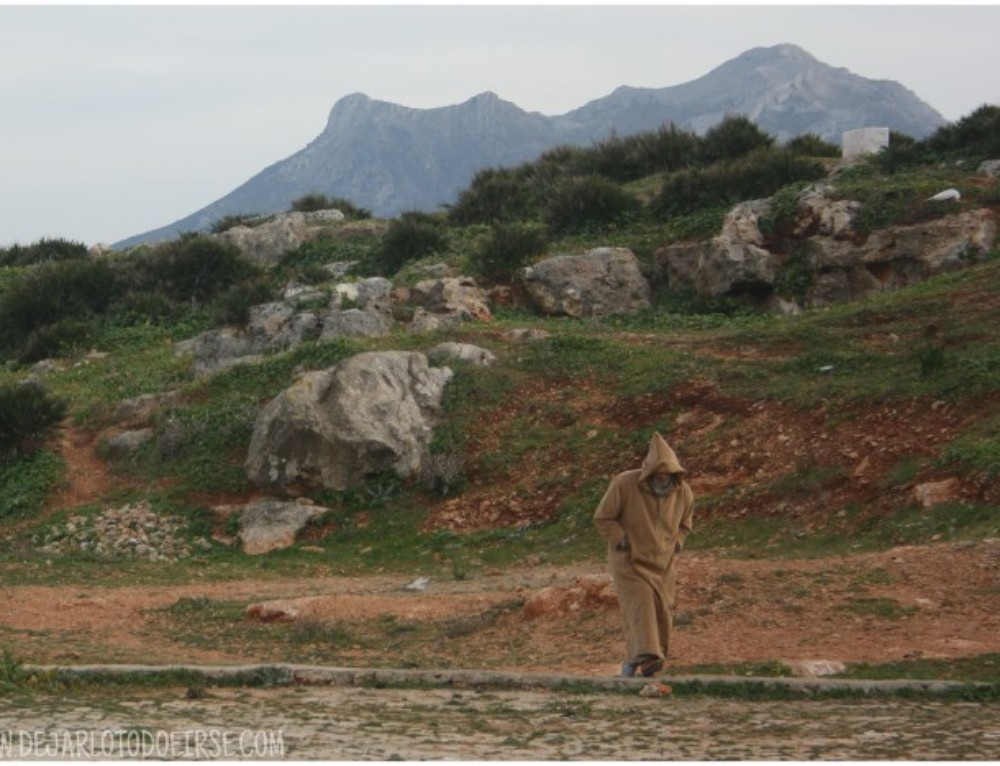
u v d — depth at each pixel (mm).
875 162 36219
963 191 30609
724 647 11766
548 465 22219
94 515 22781
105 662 12586
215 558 21047
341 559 20750
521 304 31703
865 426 19703
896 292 26922
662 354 24969
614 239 34375
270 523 21828
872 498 17891
